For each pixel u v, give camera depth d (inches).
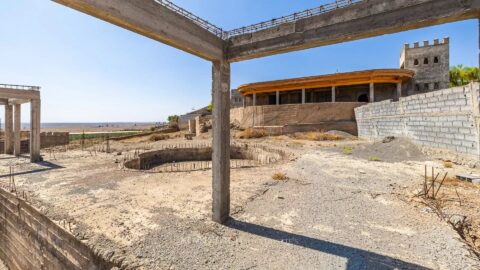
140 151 881.5
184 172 537.6
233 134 1395.2
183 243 215.5
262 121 1434.5
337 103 1283.2
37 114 693.3
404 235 220.8
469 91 482.9
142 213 289.1
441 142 571.8
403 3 176.4
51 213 295.6
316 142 1023.0
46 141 1187.9
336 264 178.9
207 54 235.3
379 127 946.7
